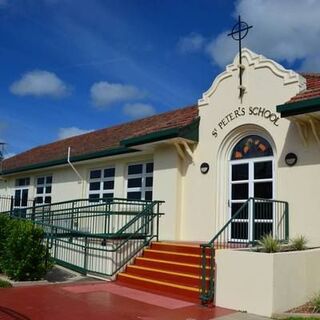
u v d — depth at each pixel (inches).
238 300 356.5
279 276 343.6
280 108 431.5
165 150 591.8
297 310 348.8
